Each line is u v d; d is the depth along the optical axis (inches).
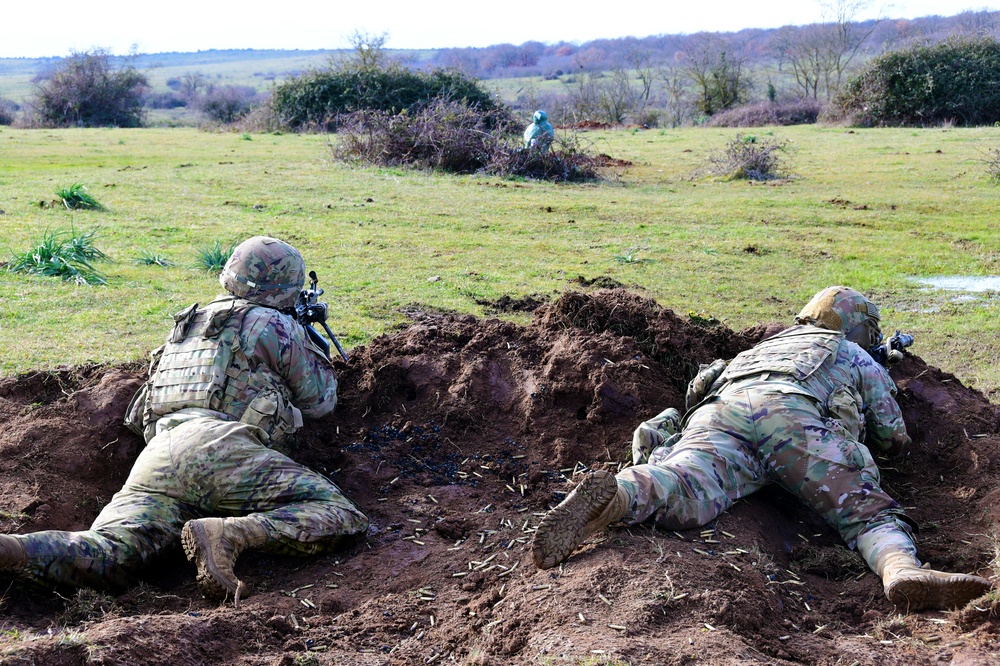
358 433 209.2
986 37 1419.8
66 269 362.6
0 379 218.4
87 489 189.6
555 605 138.6
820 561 163.0
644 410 208.5
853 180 739.4
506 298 352.8
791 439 173.0
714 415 180.4
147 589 156.6
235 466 167.9
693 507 163.5
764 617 140.6
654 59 3521.2
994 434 201.9
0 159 844.0
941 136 1072.8
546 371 215.6
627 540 155.6
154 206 554.9
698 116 1872.5
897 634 138.9
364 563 166.9
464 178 744.3
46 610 149.6
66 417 200.8
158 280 364.5
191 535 151.6
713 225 543.8
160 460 168.7
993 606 136.5
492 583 157.2
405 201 607.5
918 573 142.3
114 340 276.4
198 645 132.6
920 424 206.5
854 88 1448.1
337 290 364.2
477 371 219.0
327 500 169.0
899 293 391.2
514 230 515.5
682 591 140.4
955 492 190.1
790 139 1094.4
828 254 461.4
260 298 195.6
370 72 1471.5
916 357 225.9
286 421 186.1
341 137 852.0
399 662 135.8
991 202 611.8
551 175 769.6
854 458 171.5
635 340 223.1
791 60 2263.8
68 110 1955.0
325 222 521.3
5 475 182.5
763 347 197.0
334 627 145.0
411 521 181.6
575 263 432.8
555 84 3218.5
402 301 349.7
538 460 203.3
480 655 131.3
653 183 756.6
